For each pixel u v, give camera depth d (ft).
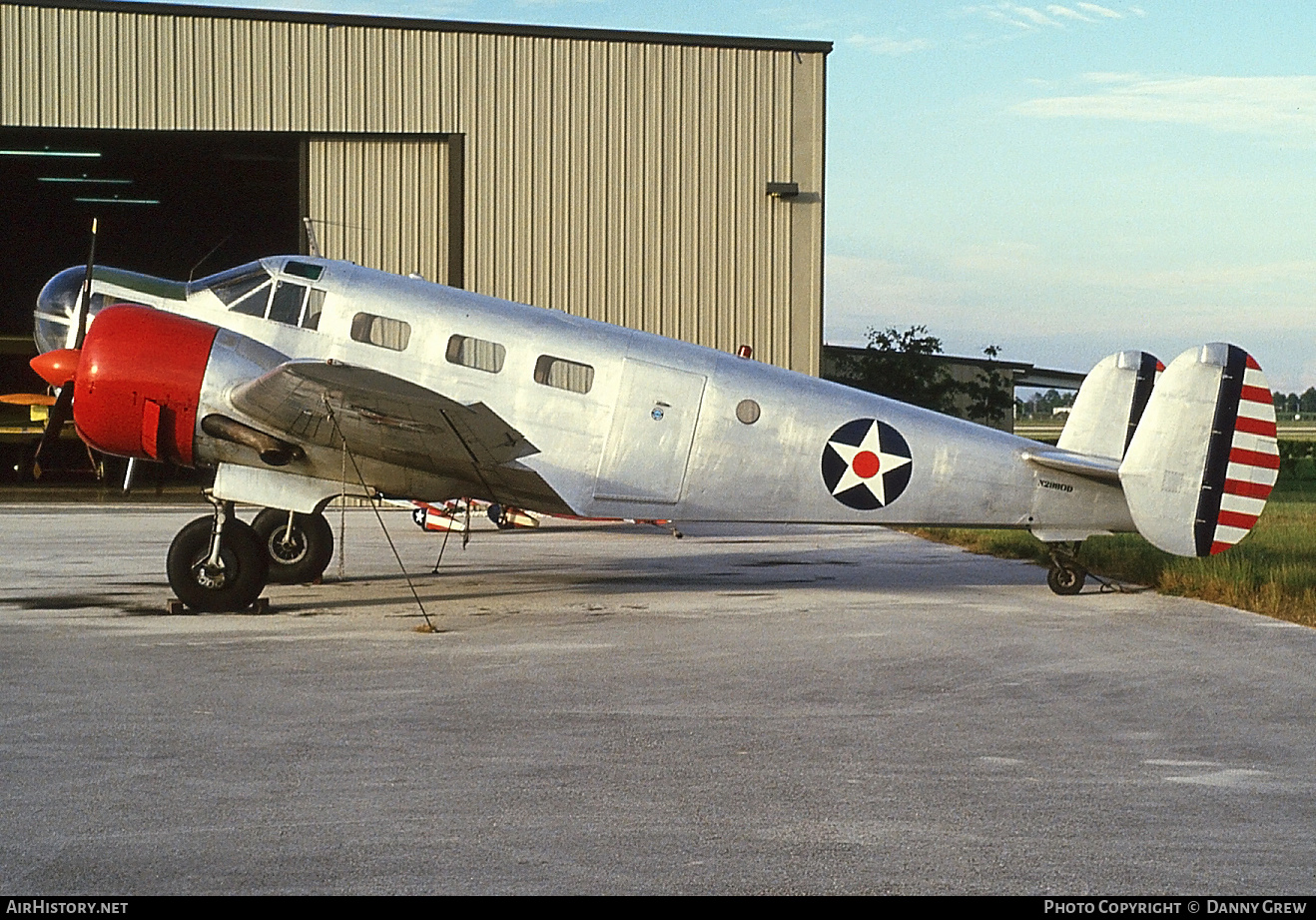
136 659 28.84
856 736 22.54
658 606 38.40
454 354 38.96
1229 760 21.15
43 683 26.11
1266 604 38.58
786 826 17.47
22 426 100.89
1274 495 115.44
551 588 42.60
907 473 40.29
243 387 33.76
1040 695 26.07
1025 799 18.83
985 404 154.51
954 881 15.46
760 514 40.19
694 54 85.10
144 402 35.27
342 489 38.17
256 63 80.59
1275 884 15.40
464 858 16.03
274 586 42.22
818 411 40.04
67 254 134.72
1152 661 29.91
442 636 32.37
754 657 29.91
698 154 85.35
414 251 83.71
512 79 83.51
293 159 90.68
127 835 16.72
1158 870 15.87
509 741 21.83
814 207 86.53
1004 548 57.77
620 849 16.46
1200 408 38.37
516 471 37.93
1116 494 40.73
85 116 78.84
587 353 39.29
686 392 39.47
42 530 63.57
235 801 18.25
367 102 81.97
